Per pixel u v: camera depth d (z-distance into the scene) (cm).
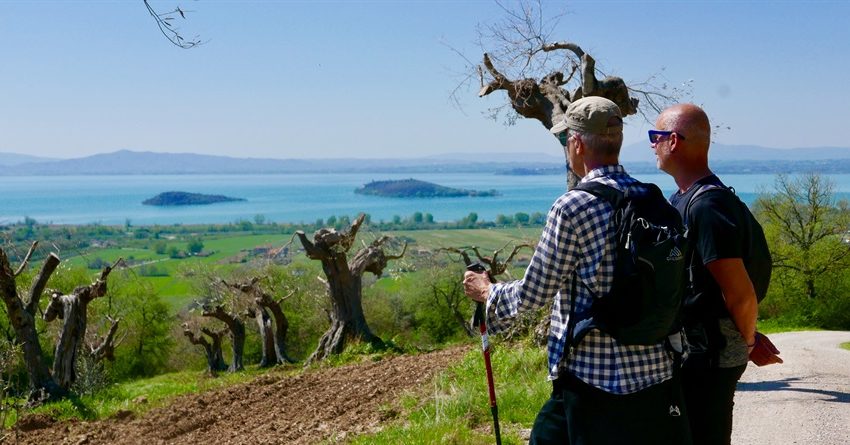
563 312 352
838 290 4794
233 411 1256
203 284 3697
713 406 416
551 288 346
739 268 400
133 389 2092
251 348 5659
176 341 5694
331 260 2259
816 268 4809
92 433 1181
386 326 6112
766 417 793
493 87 1359
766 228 4975
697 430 420
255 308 3297
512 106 1401
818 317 4831
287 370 2373
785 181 4934
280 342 3275
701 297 414
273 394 1377
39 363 1659
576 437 350
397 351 2142
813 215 4856
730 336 412
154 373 5603
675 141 425
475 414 790
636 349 342
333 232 2266
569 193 350
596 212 341
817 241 4888
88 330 3334
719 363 412
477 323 425
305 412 1152
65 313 1831
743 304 403
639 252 332
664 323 338
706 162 430
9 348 1158
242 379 2059
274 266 4666
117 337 4616
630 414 342
